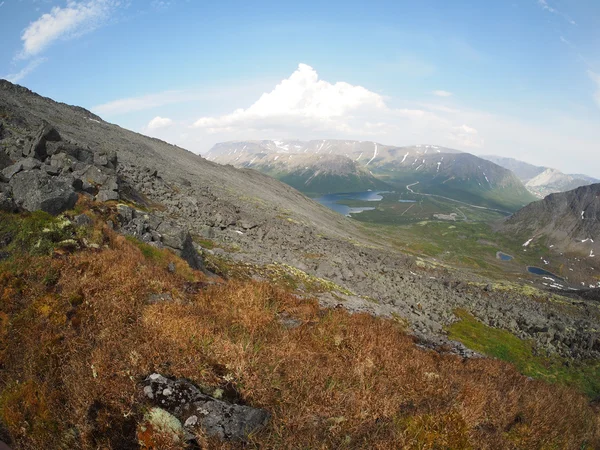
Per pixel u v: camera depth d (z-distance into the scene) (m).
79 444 7.43
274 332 11.38
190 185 66.56
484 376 13.05
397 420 8.44
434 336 30.03
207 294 14.03
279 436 7.25
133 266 14.80
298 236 56.34
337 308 15.21
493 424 9.38
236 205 68.69
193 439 7.11
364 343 11.96
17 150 29.30
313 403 8.12
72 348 9.70
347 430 7.79
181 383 8.00
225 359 8.81
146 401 7.72
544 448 8.95
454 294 52.03
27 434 7.72
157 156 96.56
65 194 17.69
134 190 38.81
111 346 9.41
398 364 11.01
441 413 8.65
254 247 39.72
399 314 33.81
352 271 44.44
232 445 6.93
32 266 12.38
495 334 38.31
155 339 9.39
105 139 83.12
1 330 10.09
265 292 14.25
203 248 32.19
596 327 54.41
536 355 35.62
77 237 15.47
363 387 9.19
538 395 11.66
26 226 14.06
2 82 89.50
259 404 7.96
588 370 33.06
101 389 7.99
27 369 9.07
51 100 103.25
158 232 22.80
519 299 70.69
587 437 9.93
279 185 191.12
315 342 11.59
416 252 176.00
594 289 128.50
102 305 11.44
